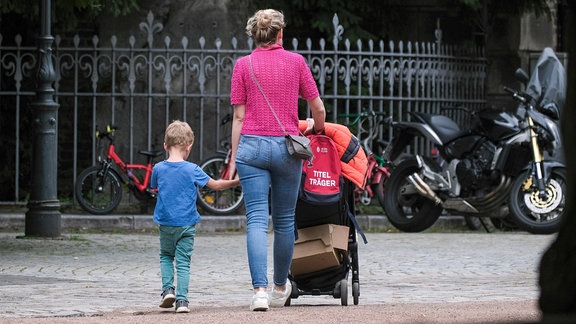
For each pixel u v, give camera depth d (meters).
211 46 44.97
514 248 35.19
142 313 18.11
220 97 43.34
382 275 27.30
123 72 43.97
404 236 39.84
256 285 18.27
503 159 37.56
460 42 50.78
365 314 17.06
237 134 18.72
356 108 47.28
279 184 18.67
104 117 45.84
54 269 27.31
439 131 38.81
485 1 49.94
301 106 45.91
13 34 48.72
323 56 43.06
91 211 41.75
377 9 50.50
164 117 44.38
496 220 43.19
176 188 18.38
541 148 37.38
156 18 45.50
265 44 18.91
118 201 41.81
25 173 48.09
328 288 19.86
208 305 20.44
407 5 50.97
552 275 5.88
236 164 18.64
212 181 18.53
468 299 21.66
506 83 52.56
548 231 37.47
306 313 17.38
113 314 17.86
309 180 19.39
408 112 40.06
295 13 49.12
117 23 46.12
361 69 43.44
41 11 35.50
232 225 41.84
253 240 18.34
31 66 41.94
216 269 28.47
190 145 18.91
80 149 48.50
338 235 19.55
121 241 36.06
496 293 22.98
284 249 18.83
